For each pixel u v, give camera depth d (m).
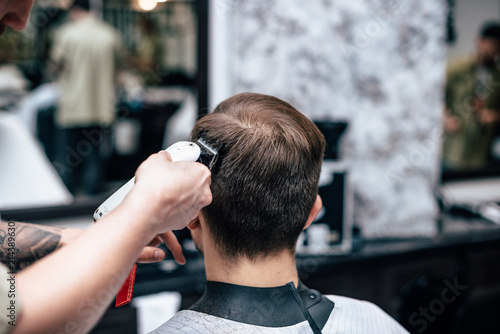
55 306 0.47
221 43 2.10
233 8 2.00
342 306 0.81
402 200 2.29
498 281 2.40
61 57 3.11
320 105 2.16
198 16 2.11
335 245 2.04
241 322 0.71
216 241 0.75
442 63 2.28
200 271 1.89
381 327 0.83
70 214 2.23
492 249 2.37
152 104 3.43
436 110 2.30
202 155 0.70
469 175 2.88
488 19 3.00
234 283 0.74
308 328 0.73
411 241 2.25
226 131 0.73
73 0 3.15
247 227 0.73
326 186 2.00
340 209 2.02
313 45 2.10
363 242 2.23
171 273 1.87
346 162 2.01
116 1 3.44
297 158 0.73
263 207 0.72
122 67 3.42
